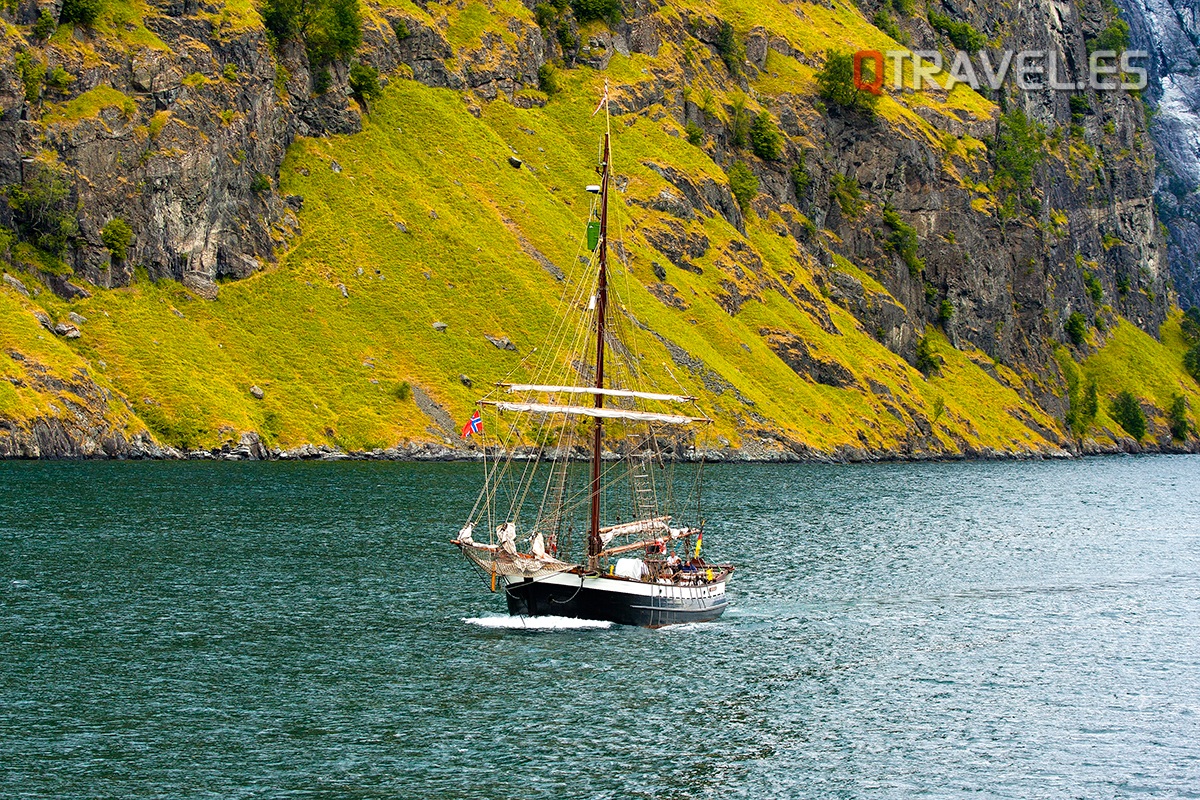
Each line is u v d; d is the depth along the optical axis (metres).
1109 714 84.75
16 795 65.00
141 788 66.31
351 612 104.38
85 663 86.81
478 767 70.75
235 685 83.25
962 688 90.06
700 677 89.50
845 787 70.44
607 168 113.12
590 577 102.00
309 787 67.25
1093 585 135.88
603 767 71.56
